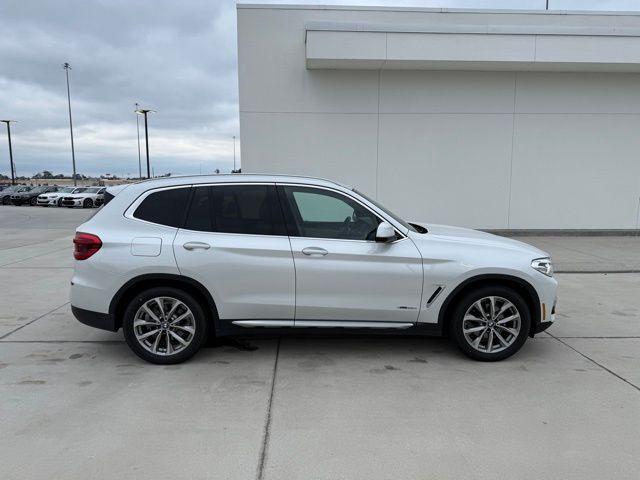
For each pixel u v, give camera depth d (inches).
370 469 113.0
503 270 174.2
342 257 172.4
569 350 193.5
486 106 508.7
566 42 462.3
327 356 185.5
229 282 171.5
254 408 143.0
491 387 158.2
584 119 514.0
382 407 144.0
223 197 177.9
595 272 354.3
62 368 173.2
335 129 504.4
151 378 164.2
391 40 455.8
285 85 495.2
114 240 171.2
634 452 120.2
